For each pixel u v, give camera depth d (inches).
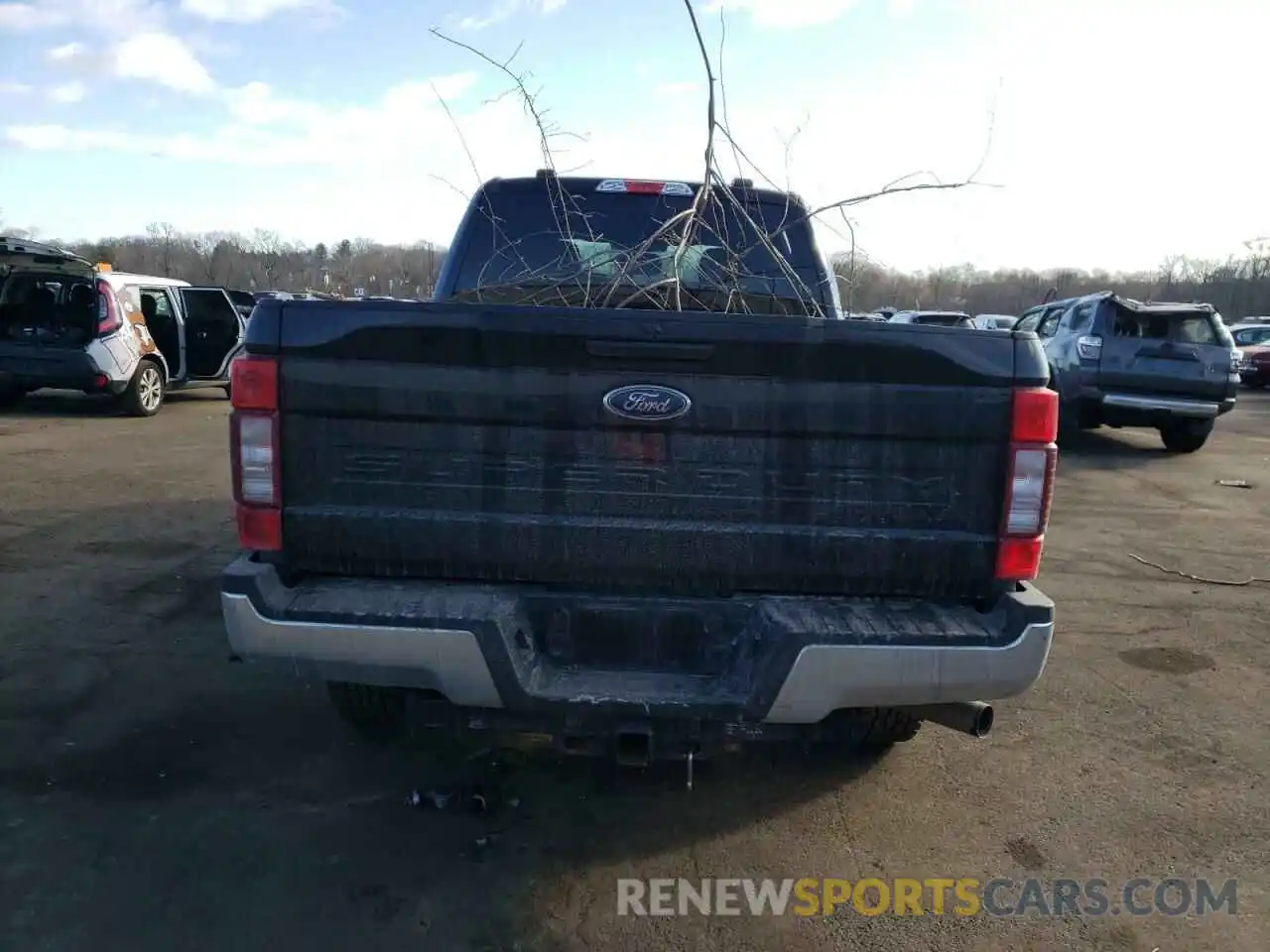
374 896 109.7
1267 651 197.9
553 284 190.2
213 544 251.3
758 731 111.3
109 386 467.8
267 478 108.9
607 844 122.1
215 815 125.3
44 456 371.9
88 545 247.9
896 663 103.3
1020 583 111.4
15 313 466.9
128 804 127.3
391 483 109.7
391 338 106.5
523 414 107.7
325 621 104.2
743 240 191.0
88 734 146.6
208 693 162.1
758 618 109.4
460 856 118.3
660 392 106.9
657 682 108.7
